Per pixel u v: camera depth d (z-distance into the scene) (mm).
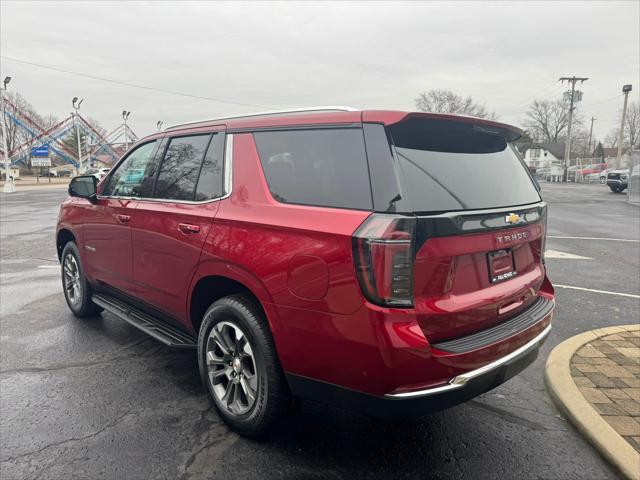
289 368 2676
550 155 88750
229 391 3076
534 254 3217
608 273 7523
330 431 3123
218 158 3301
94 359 4230
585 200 23109
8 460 2785
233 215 2988
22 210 19844
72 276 5328
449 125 2729
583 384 3604
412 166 2486
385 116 2502
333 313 2420
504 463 2812
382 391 2334
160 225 3594
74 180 4621
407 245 2266
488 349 2523
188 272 3326
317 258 2475
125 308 4387
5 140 37281
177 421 3223
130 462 2781
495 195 2850
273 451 2898
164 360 4223
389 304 2264
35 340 4664
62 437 3021
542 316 3027
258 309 2879
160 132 4039
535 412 3387
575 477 2701
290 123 2922
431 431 3137
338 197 2549
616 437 2918
